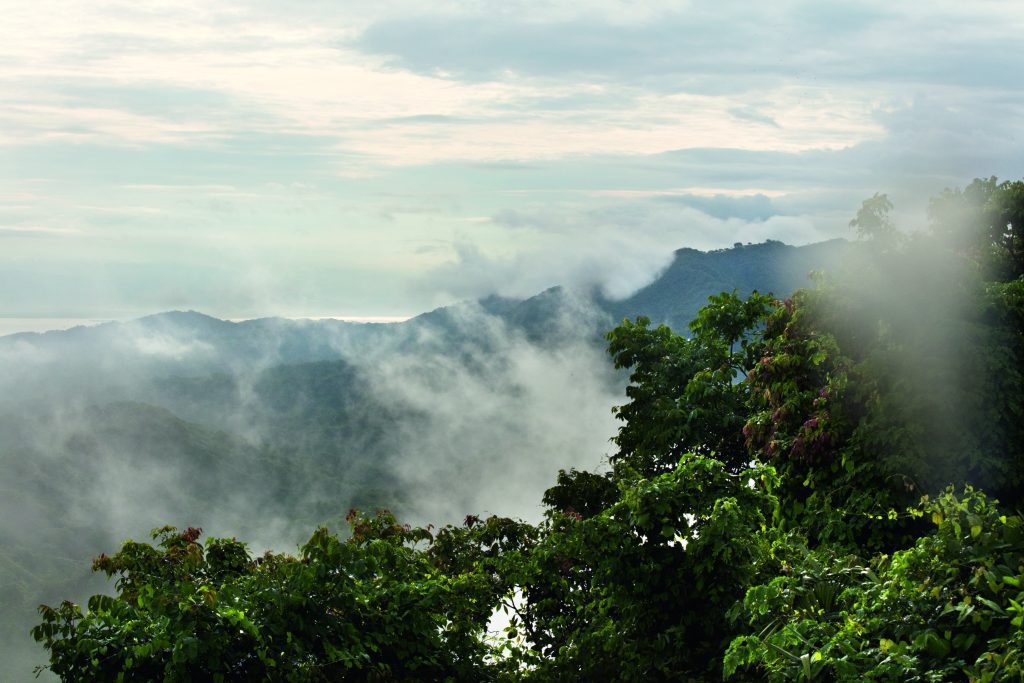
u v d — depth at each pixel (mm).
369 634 8938
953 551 6832
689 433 16766
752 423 13781
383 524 11227
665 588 9281
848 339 12625
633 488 9586
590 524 9586
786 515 12492
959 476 11500
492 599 11422
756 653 6785
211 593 7953
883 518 11508
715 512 8914
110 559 9992
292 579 8586
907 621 6625
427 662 9305
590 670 9586
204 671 7867
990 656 5777
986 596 6496
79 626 7988
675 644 9125
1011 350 11883
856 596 7367
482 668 10305
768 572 9148
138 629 7945
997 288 12375
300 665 8180
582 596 11070
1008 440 11680
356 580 9156
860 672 6285
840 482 12141
